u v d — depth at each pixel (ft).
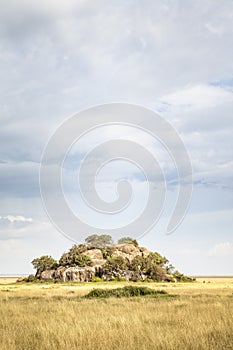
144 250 376.48
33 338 42.63
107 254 355.77
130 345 37.76
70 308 75.05
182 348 35.99
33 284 307.78
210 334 41.42
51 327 47.80
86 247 359.87
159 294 122.83
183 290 169.68
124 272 334.03
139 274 337.11
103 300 99.76
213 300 93.15
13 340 40.27
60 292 155.33
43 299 109.29
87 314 63.62
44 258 363.97
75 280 329.52
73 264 349.82
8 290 183.62
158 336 39.88
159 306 77.61
